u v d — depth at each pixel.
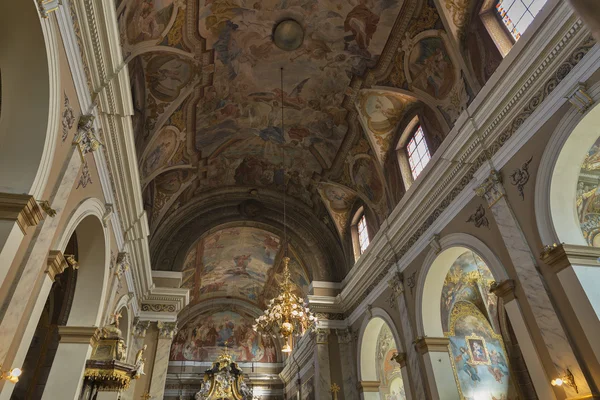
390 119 12.61
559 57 6.79
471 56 9.03
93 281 8.14
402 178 12.16
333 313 15.71
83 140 6.22
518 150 7.63
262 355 24.44
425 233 10.61
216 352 23.83
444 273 10.34
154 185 14.46
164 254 15.64
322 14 11.15
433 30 9.77
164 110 11.66
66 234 6.01
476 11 8.93
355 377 14.42
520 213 7.38
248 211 17.52
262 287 23.22
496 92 7.83
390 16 10.48
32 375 8.78
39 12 4.57
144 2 8.50
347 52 11.88
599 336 5.71
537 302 6.67
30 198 4.61
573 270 6.18
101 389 8.80
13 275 4.64
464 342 12.19
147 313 13.98
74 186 6.24
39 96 4.96
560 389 6.20
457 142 8.84
